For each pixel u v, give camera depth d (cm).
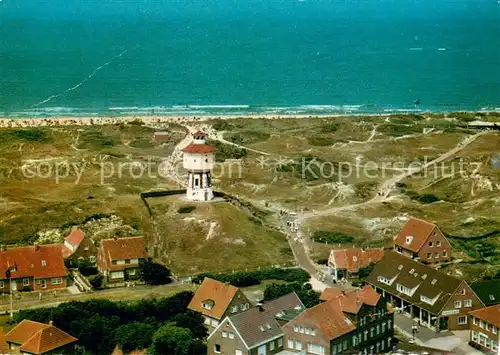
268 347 11862
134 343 12262
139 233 18625
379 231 19575
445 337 13562
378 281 15450
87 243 16712
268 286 14638
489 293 14350
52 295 14938
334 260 16300
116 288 15525
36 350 11250
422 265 14950
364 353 12444
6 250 15275
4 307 14150
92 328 12275
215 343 11838
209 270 16788
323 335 11719
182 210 19738
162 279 15988
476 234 19512
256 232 18850
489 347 12838
